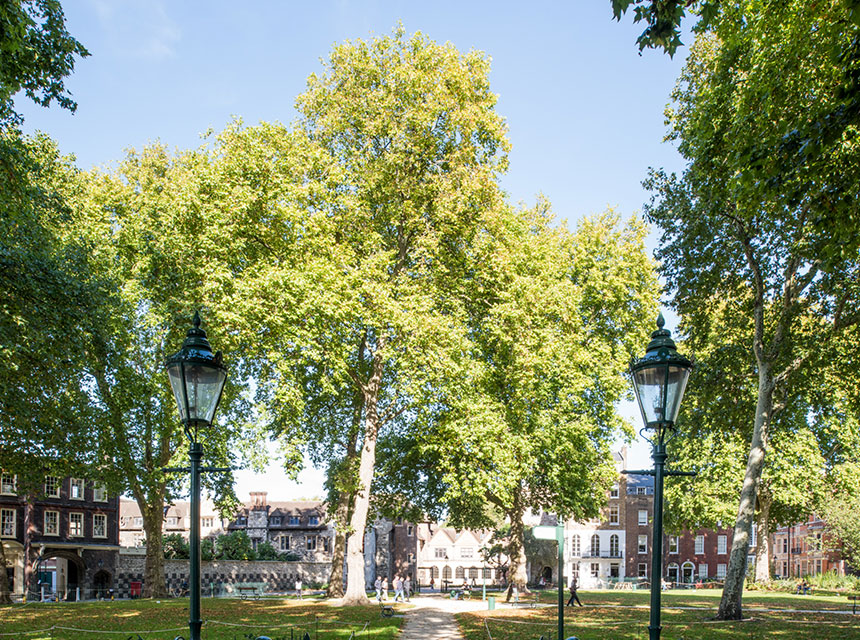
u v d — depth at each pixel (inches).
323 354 1244.5
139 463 1622.8
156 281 1461.6
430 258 1348.4
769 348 1208.8
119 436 1520.7
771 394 1198.3
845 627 992.2
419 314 1261.1
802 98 692.7
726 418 1422.2
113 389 1455.5
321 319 1200.2
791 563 4296.3
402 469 1914.4
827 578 2556.6
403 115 1334.9
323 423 1652.3
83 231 1381.6
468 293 1413.6
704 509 2100.1
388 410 1469.0
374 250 1327.5
